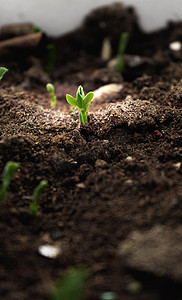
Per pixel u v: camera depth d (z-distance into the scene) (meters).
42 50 0.41
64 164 0.32
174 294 0.26
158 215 0.28
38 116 0.34
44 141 0.33
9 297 0.26
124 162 0.31
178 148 0.32
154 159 0.31
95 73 0.41
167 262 0.26
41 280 0.27
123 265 0.27
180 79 0.38
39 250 0.28
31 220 0.29
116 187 0.30
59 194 0.30
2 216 0.29
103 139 0.33
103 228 0.29
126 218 0.29
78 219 0.29
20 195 0.30
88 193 0.30
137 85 0.38
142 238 0.28
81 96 0.33
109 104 0.35
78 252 0.28
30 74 0.40
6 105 0.35
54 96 0.37
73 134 0.33
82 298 0.26
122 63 0.40
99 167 0.31
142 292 0.26
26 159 0.32
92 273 0.27
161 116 0.34
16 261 0.28
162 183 0.30
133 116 0.33
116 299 0.26
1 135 0.33
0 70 0.34
